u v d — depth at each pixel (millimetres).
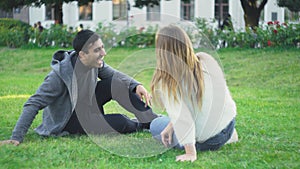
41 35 15453
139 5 16984
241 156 4211
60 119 4770
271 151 4434
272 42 13297
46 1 14906
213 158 4160
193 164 3963
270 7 24359
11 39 15383
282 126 5539
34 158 4082
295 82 9297
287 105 7125
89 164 3967
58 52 4844
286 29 13227
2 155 4086
